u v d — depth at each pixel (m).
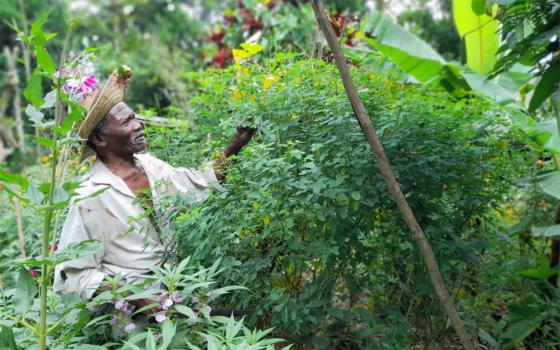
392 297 3.62
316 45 4.42
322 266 3.25
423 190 3.29
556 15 3.04
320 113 3.26
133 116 3.11
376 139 2.68
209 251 2.96
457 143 3.38
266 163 2.77
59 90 2.42
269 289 2.97
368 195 3.11
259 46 3.43
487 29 4.67
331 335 3.30
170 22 20.12
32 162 6.29
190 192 3.00
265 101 3.25
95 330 2.84
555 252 3.96
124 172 3.13
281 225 2.84
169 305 2.53
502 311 4.08
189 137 3.85
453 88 4.62
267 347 2.30
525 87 4.73
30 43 2.34
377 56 4.01
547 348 3.61
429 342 3.50
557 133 4.12
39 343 2.49
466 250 3.25
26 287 2.60
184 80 8.45
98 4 17.97
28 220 4.78
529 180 3.63
